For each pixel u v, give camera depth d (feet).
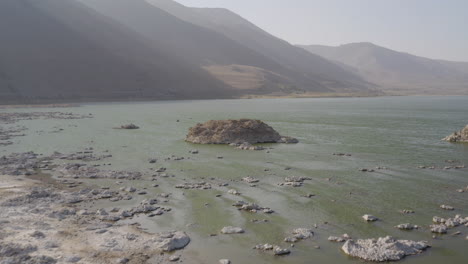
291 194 100.27
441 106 492.13
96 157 149.59
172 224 79.87
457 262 64.18
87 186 107.86
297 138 202.80
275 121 293.64
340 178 116.37
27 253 63.82
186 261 64.28
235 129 190.70
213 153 159.22
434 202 93.76
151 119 315.99
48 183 110.11
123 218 82.79
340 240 72.33
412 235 74.95
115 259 63.62
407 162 138.51
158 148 172.04
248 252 67.87
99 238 71.56
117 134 219.82
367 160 142.61
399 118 317.01
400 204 92.53
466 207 89.92
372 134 216.74
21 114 358.23
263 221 81.76
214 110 424.46
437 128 243.40
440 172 122.83
